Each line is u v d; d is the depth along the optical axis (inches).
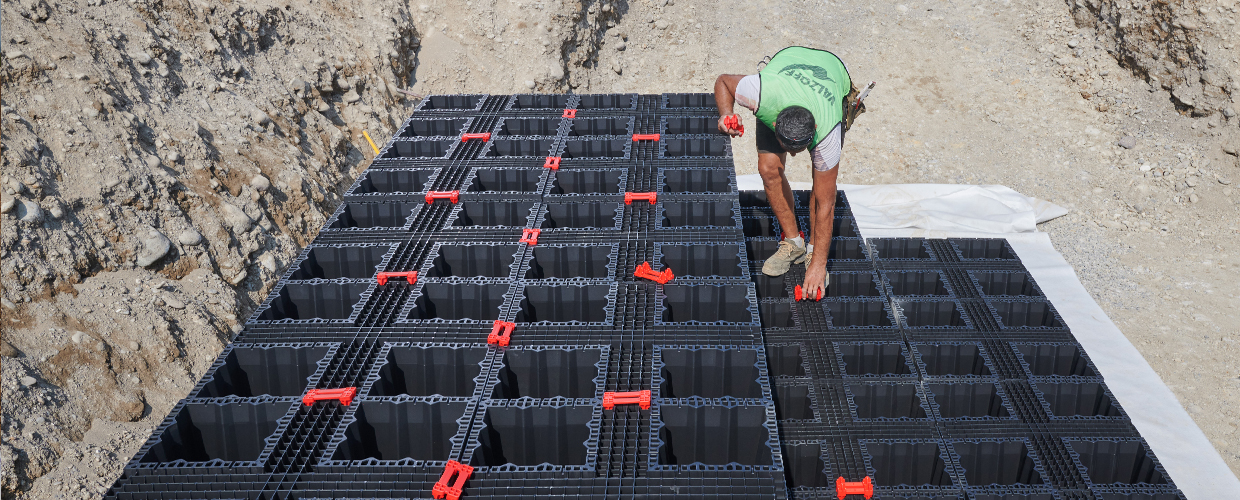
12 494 111.1
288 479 83.0
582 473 82.9
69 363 131.1
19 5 169.9
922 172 294.0
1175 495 109.3
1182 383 179.3
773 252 171.2
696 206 152.9
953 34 340.8
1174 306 212.1
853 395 135.2
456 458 84.6
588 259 133.3
